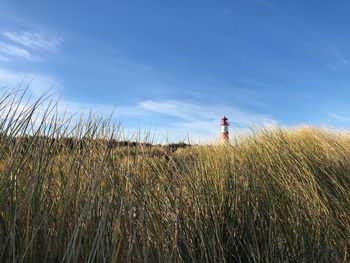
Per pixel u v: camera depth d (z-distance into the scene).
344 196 4.47
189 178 3.85
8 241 2.14
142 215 2.87
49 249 2.19
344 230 4.07
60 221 2.36
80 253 2.33
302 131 6.55
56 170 2.73
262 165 4.67
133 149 3.66
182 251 3.12
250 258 3.31
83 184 2.70
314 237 3.68
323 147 5.68
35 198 2.30
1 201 2.24
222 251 3.12
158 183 3.64
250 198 3.85
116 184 2.90
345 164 5.25
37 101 2.63
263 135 5.87
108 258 2.41
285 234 3.64
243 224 3.53
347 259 3.75
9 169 2.31
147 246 2.76
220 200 3.68
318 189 4.55
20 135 2.53
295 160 4.96
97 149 3.13
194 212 3.46
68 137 2.95
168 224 3.17
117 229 2.47
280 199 4.09
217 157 4.57
